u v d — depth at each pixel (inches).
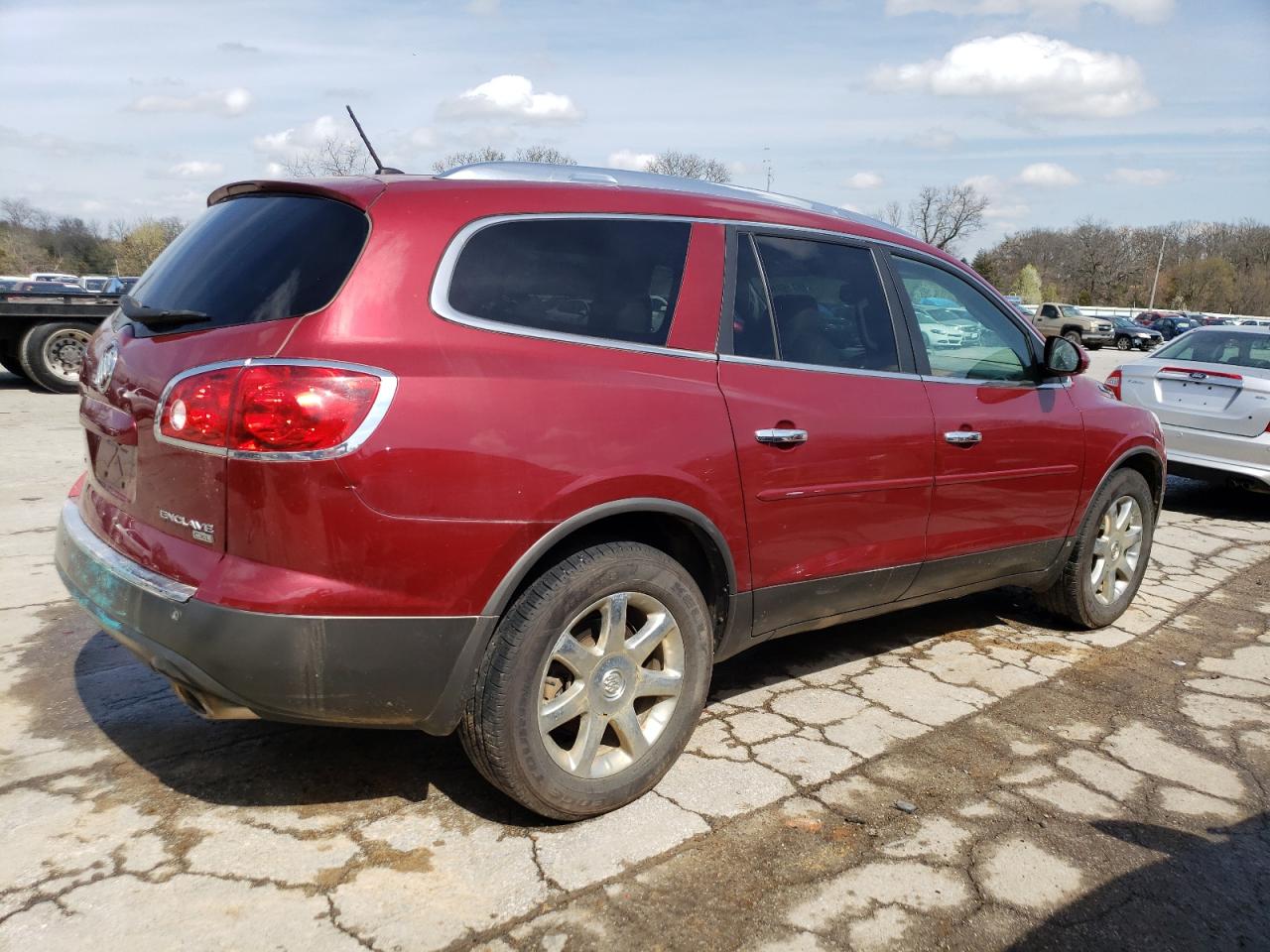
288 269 97.2
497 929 90.4
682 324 115.3
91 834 102.7
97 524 108.7
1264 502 329.4
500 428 96.0
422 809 110.4
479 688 99.4
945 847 107.7
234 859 99.3
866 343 136.4
